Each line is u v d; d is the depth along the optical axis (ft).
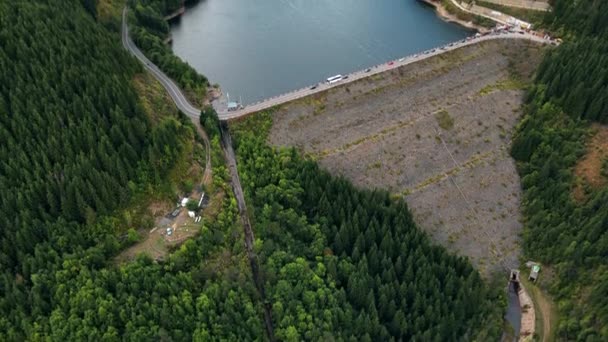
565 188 558.97
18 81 474.49
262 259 467.11
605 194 521.24
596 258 502.38
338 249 499.92
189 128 547.08
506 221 582.35
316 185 531.50
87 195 444.55
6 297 394.73
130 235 453.17
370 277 471.21
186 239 465.06
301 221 505.25
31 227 420.77
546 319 508.53
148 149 487.20
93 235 444.14
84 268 413.80
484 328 472.44
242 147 558.15
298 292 456.04
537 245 554.05
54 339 383.86
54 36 525.34
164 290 417.69
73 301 397.39
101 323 393.91
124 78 542.98
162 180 492.13
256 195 517.14
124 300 404.77
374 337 451.12
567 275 514.68
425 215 571.28
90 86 497.46
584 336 463.83
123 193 462.60
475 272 498.28
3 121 455.22
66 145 454.40
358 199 521.65
